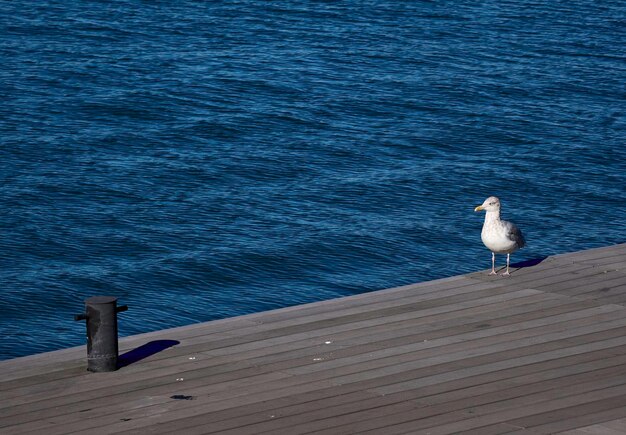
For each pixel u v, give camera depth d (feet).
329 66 133.18
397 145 104.37
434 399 32.27
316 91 121.80
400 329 39.37
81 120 108.68
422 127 110.11
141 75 125.80
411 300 43.06
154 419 31.14
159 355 36.99
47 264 75.51
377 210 87.45
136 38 144.46
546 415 30.73
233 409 31.86
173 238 80.48
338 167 97.66
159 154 99.76
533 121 113.09
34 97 115.03
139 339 38.78
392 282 74.18
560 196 91.86
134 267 75.36
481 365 35.32
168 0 169.48
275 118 111.65
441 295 43.68
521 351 36.70
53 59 131.23
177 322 67.15
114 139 103.55
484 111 116.26
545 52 144.15
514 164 99.60
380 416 30.99
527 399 32.09
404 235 82.17
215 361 36.27
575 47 147.54
